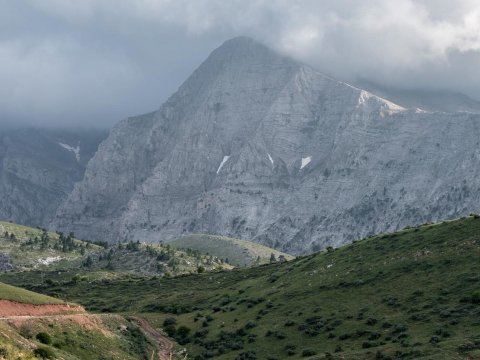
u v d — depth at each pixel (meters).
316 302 118.19
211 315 132.88
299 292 127.56
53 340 85.25
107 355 91.88
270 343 105.94
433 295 103.50
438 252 120.19
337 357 87.88
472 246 116.19
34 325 87.44
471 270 107.25
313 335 103.81
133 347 103.06
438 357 78.81
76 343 89.38
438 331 89.56
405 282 112.88
